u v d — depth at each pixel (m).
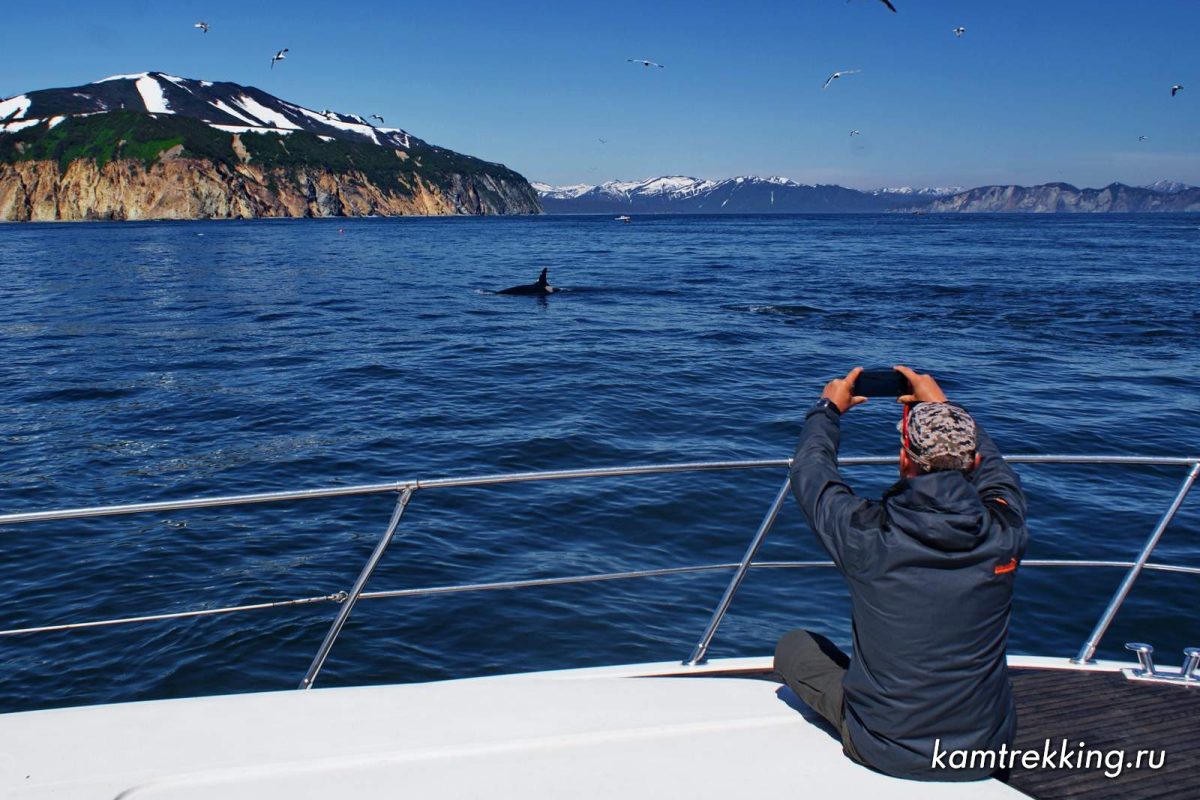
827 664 3.70
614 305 39.00
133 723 3.66
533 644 8.58
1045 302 38.53
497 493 12.61
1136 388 20.67
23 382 21.78
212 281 52.16
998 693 3.21
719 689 4.13
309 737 3.58
